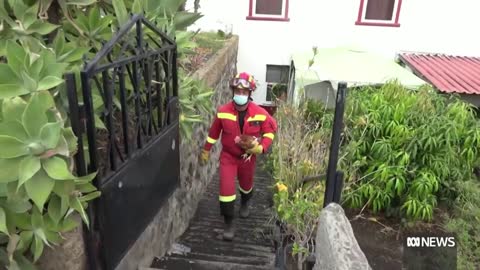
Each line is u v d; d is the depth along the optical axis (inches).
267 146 153.6
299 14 394.0
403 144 185.5
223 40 351.6
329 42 399.5
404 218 190.1
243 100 147.3
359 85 252.2
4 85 52.0
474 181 197.5
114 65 71.2
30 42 61.5
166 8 103.6
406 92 211.2
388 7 386.9
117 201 78.0
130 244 87.0
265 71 413.1
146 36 91.5
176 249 150.4
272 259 149.9
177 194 158.1
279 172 165.9
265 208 201.9
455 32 385.1
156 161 98.9
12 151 49.0
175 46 102.8
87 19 75.3
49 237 59.6
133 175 84.8
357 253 74.2
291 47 403.5
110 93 72.1
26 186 50.1
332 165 93.5
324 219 87.4
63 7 69.6
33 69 53.9
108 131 73.0
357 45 388.2
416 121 188.4
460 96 282.4
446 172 182.4
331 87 295.1
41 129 50.0
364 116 189.9
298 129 191.2
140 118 86.2
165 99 103.2
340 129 90.0
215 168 269.4
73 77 59.2
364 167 191.2
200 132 206.5
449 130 179.3
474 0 374.3
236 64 398.3
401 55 384.8
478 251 152.9
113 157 75.2
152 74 93.4
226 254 155.7
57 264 67.4
